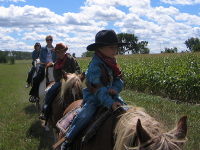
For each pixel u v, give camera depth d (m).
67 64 5.51
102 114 3.02
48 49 7.57
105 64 2.99
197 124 6.83
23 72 33.41
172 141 2.15
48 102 5.38
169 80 11.11
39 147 6.52
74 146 3.28
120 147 2.39
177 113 8.03
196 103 10.23
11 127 8.05
